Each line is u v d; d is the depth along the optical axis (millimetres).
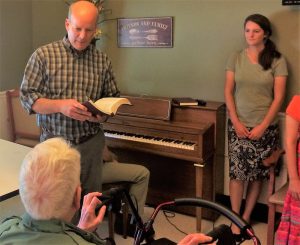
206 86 3393
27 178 1130
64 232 1156
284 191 2688
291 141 2359
